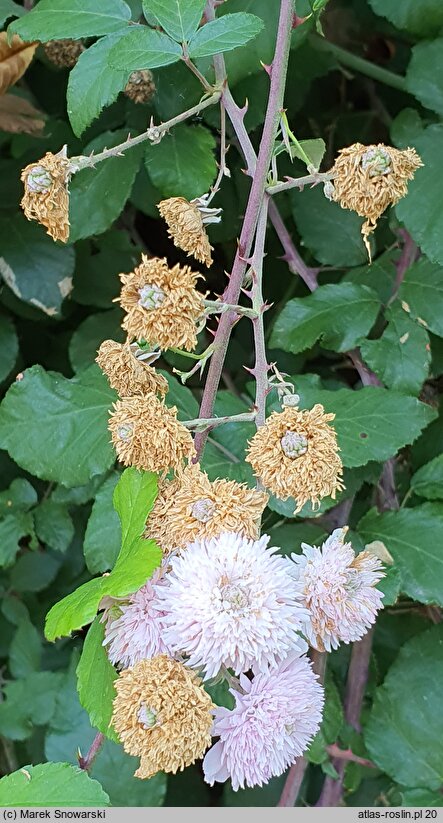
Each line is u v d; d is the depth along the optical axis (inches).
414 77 8.9
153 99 8.8
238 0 8.1
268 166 6.1
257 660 5.1
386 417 8.1
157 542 5.4
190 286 5.1
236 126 6.5
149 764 4.9
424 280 8.9
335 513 8.9
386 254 9.8
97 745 5.9
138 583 4.9
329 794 9.2
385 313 9.0
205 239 6.2
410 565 8.0
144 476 5.7
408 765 8.7
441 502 8.6
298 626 5.1
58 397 8.5
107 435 8.4
